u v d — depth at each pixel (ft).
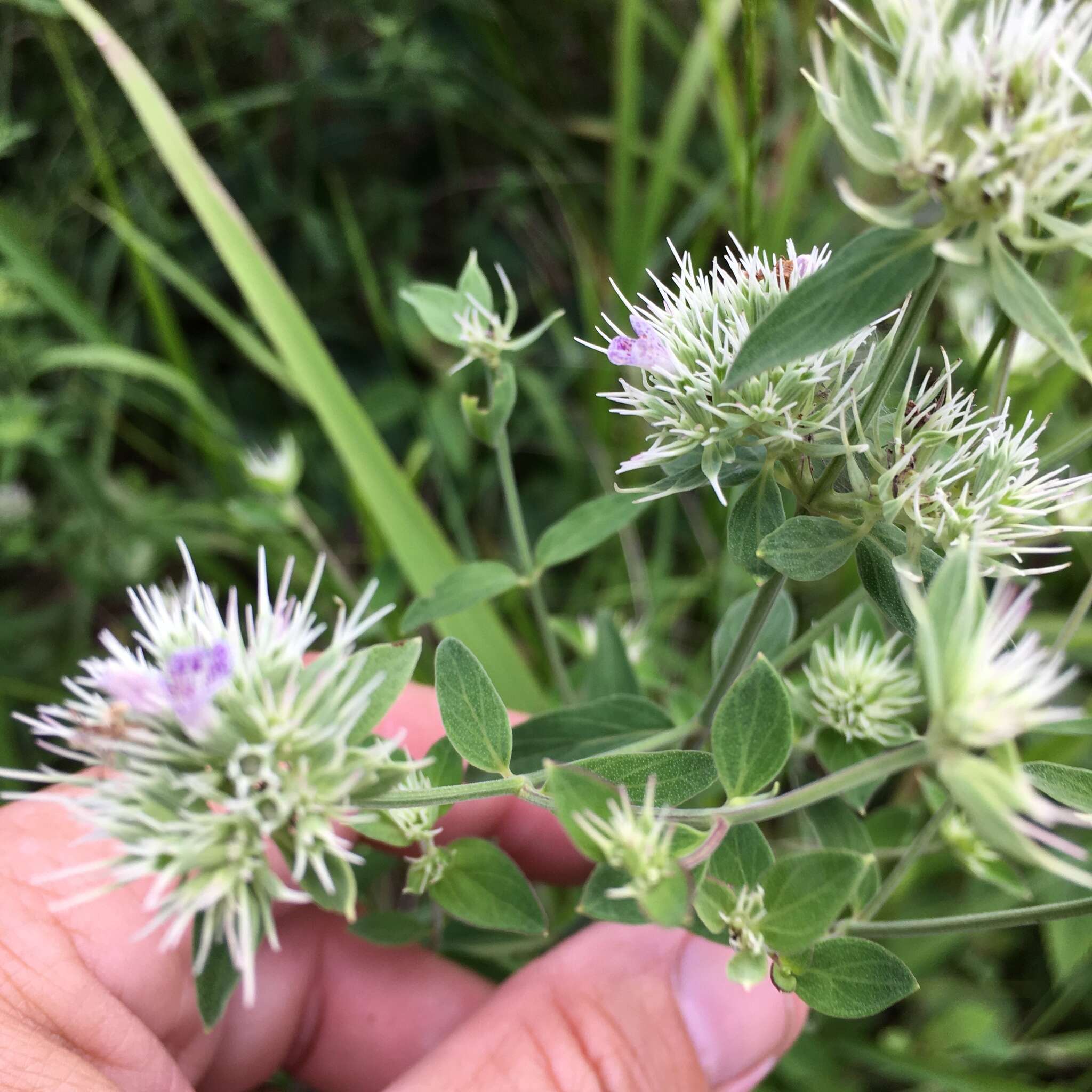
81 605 0.86
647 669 0.71
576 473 0.93
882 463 0.38
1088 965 0.69
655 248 0.97
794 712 0.51
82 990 0.45
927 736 0.31
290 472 0.73
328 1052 0.59
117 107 0.98
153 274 0.99
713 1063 0.50
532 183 1.04
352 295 1.07
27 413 0.80
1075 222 0.50
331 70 1.05
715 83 0.99
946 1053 0.68
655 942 0.51
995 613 0.31
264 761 0.32
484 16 1.01
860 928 0.46
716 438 0.38
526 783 0.37
